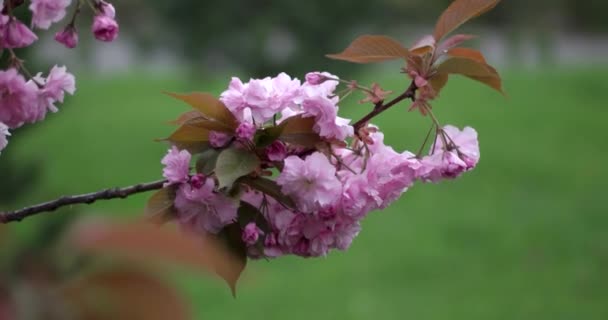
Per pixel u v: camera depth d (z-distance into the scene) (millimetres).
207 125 1795
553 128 14609
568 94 16969
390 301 7680
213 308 7293
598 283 8211
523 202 10867
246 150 1772
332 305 7523
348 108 12586
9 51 1678
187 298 609
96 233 602
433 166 1855
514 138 13891
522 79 18188
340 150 1914
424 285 8094
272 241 1826
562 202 10930
